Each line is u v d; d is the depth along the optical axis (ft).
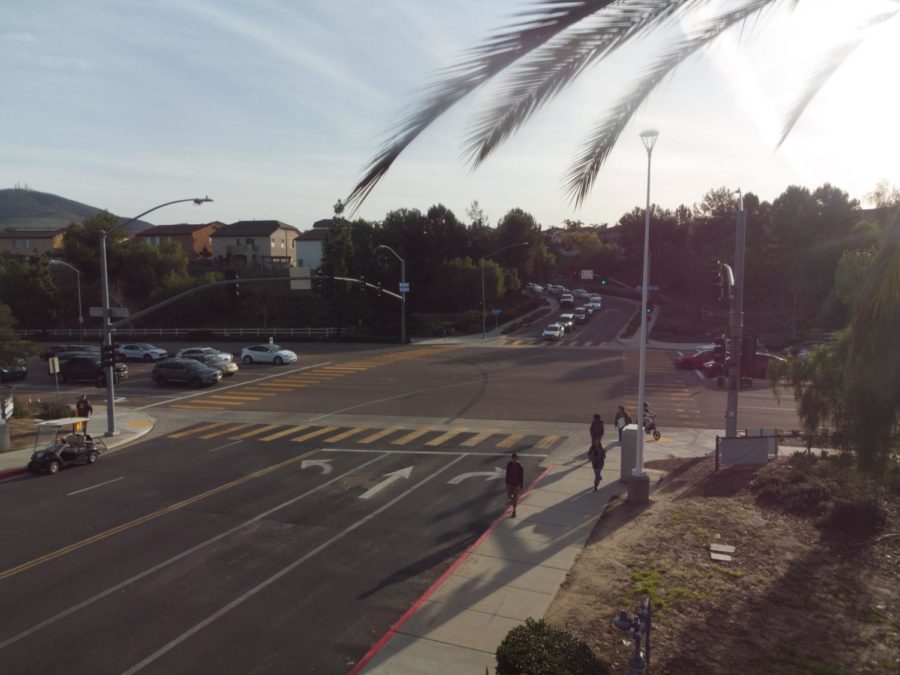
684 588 34.68
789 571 36.40
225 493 55.52
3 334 100.01
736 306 63.72
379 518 48.39
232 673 28.09
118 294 251.80
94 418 94.17
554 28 13.25
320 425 85.30
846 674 26.23
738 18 19.93
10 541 44.65
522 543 42.57
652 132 50.96
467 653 29.01
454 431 80.07
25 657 29.55
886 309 23.82
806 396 52.37
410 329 214.07
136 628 32.12
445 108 13.20
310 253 314.35
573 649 24.27
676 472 59.98
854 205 212.23
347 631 31.65
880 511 43.01
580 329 214.48
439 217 284.00
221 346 190.29
